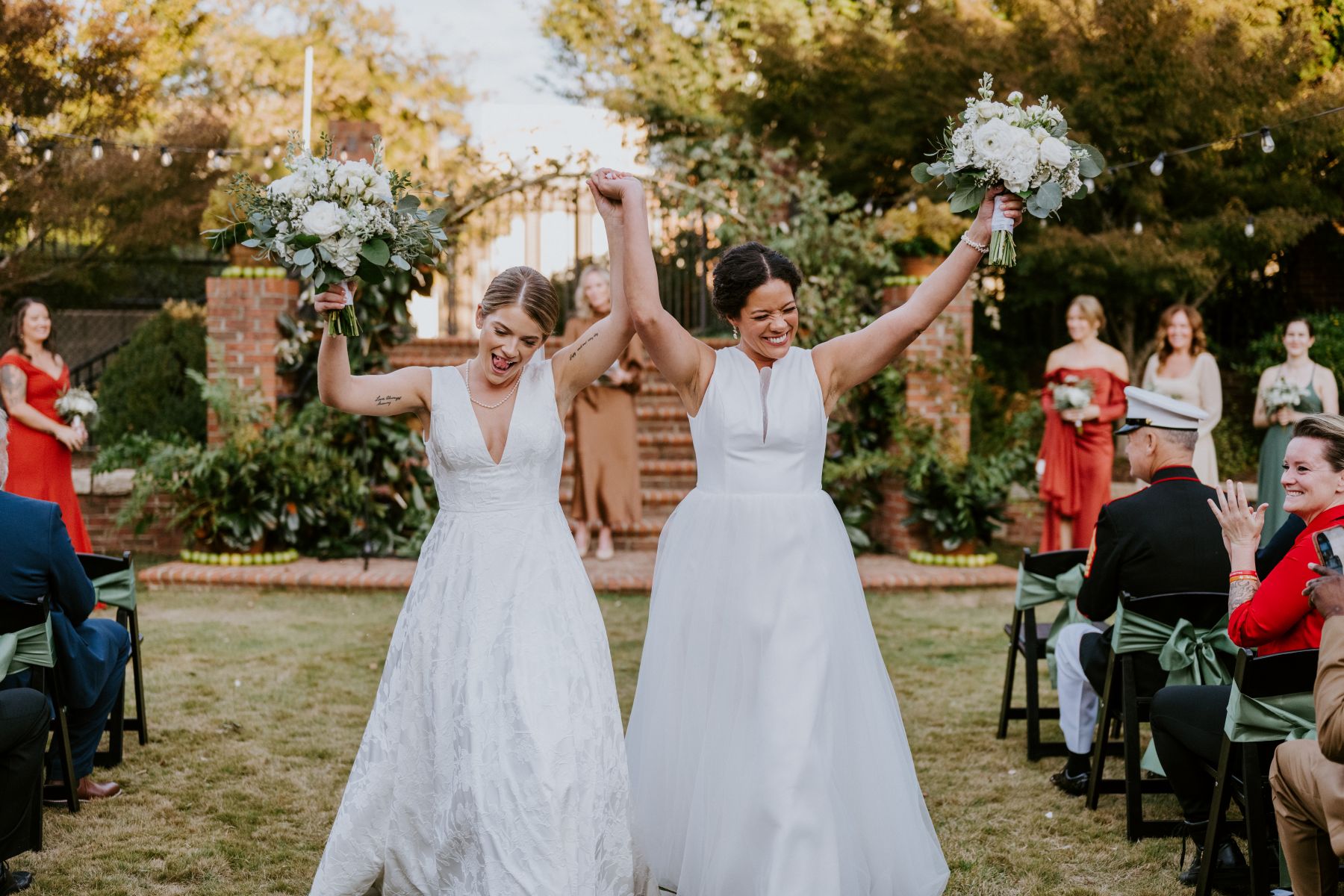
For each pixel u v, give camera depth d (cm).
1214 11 1005
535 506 280
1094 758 383
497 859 248
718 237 911
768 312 279
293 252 264
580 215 1206
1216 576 357
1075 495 710
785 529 277
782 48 1151
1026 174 267
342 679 536
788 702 264
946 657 587
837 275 887
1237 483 317
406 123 1592
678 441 964
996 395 1102
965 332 825
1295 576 288
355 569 773
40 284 1122
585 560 805
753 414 279
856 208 1172
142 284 1373
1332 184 1045
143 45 1109
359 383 279
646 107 1281
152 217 1055
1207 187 1025
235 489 778
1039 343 1284
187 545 827
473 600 269
